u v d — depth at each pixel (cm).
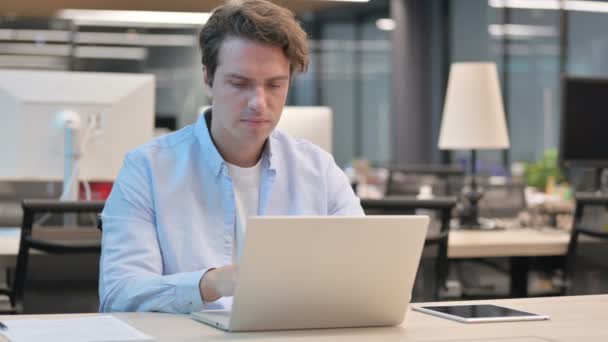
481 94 409
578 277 365
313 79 1568
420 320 168
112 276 182
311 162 206
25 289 279
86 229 294
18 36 1148
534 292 380
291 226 147
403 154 1217
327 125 376
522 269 377
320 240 150
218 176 192
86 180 338
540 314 171
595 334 152
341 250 152
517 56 1098
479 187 483
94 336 143
